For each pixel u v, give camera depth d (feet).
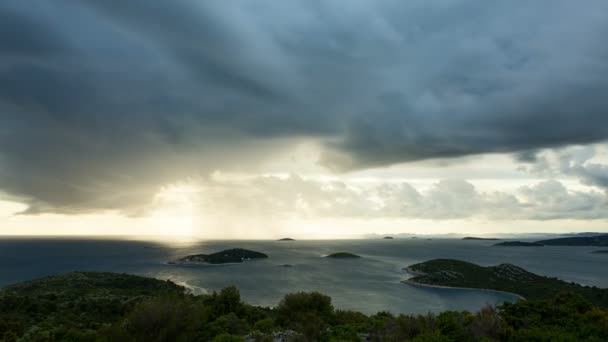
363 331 126.21
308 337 117.60
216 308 180.14
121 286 402.52
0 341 157.38
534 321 120.98
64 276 422.41
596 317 117.60
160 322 99.14
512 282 624.59
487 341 91.61
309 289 604.49
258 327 146.20
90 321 230.68
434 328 105.09
